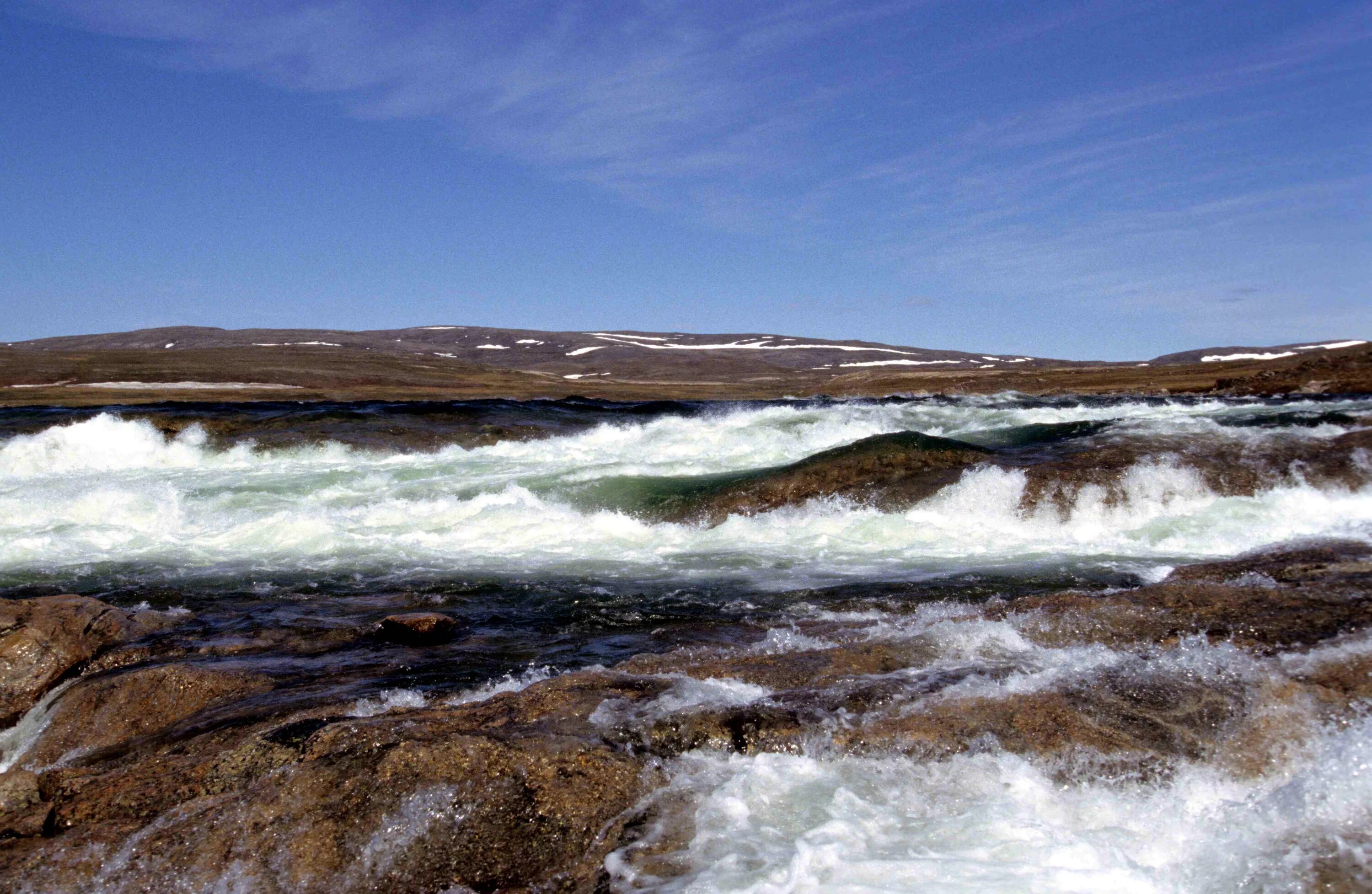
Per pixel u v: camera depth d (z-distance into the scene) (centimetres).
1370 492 1167
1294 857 376
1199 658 585
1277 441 1316
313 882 428
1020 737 514
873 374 9825
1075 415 2172
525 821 456
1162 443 1344
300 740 524
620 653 743
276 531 1277
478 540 1248
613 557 1145
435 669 702
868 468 1333
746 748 515
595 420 2614
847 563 1062
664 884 399
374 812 457
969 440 1638
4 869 432
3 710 681
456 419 2580
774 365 13800
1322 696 522
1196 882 386
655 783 486
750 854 414
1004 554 1073
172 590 997
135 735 626
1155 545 1095
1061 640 665
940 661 638
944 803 463
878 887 376
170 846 443
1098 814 459
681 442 2048
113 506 1467
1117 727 520
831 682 605
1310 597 682
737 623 821
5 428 2309
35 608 779
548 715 542
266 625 846
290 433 2259
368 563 1122
